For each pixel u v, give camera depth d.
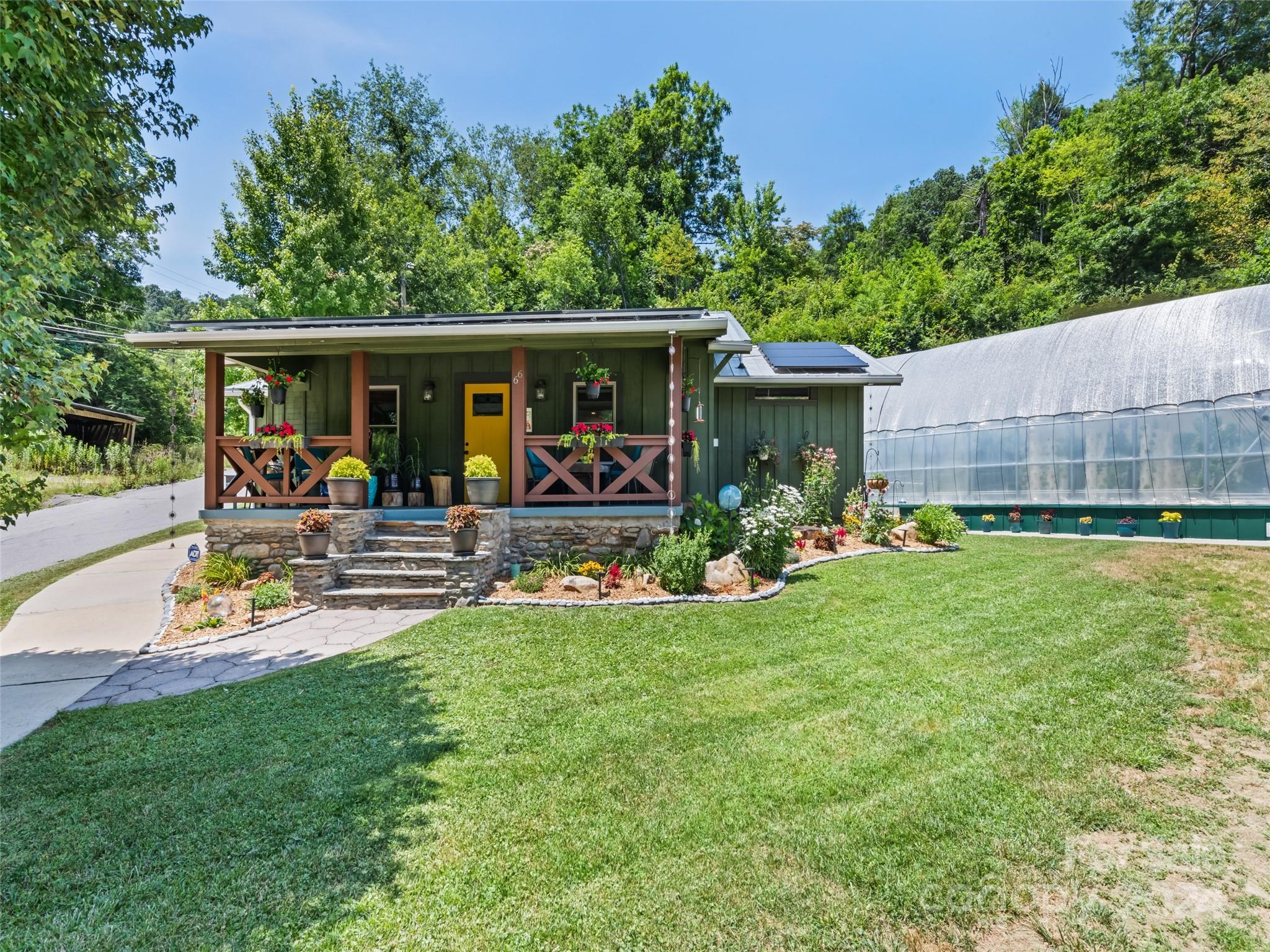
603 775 2.96
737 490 7.86
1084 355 10.80
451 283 19.52
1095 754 3.03
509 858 2.36
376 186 22.52
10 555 9.66
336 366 9.03
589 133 31.06
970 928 1.98
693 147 32.00
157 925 2.04
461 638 5.13
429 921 2.04
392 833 2.52
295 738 3.42
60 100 4.09
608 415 8.88
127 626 5.92
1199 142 19.38
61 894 2.19
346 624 5.71
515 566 6.99
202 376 17.50
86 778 3.02
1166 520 9.14
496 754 3.18
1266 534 8.34
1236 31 23.30
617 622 5.46
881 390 14.16
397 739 3.38
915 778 2.86
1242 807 2.59
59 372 4.29
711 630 5.20
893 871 2.24
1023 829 2.47
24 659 4.93
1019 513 11.00
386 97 27.84
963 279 22.98
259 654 4.94
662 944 1.93
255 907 2.11
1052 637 4.77
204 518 7.48
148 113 5.61
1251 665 4.06
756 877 2.23
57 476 16.02
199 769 3.09
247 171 15.26
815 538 8.98
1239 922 1.98
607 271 24.44
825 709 3.65
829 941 1.94
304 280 13.71
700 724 3.49
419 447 8.94
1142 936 1.93
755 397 10.60
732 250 31.62
